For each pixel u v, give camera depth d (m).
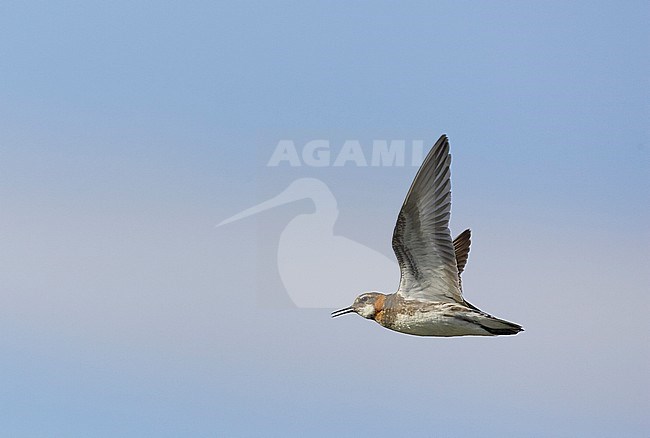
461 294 16.06
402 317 16.36
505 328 15.77
